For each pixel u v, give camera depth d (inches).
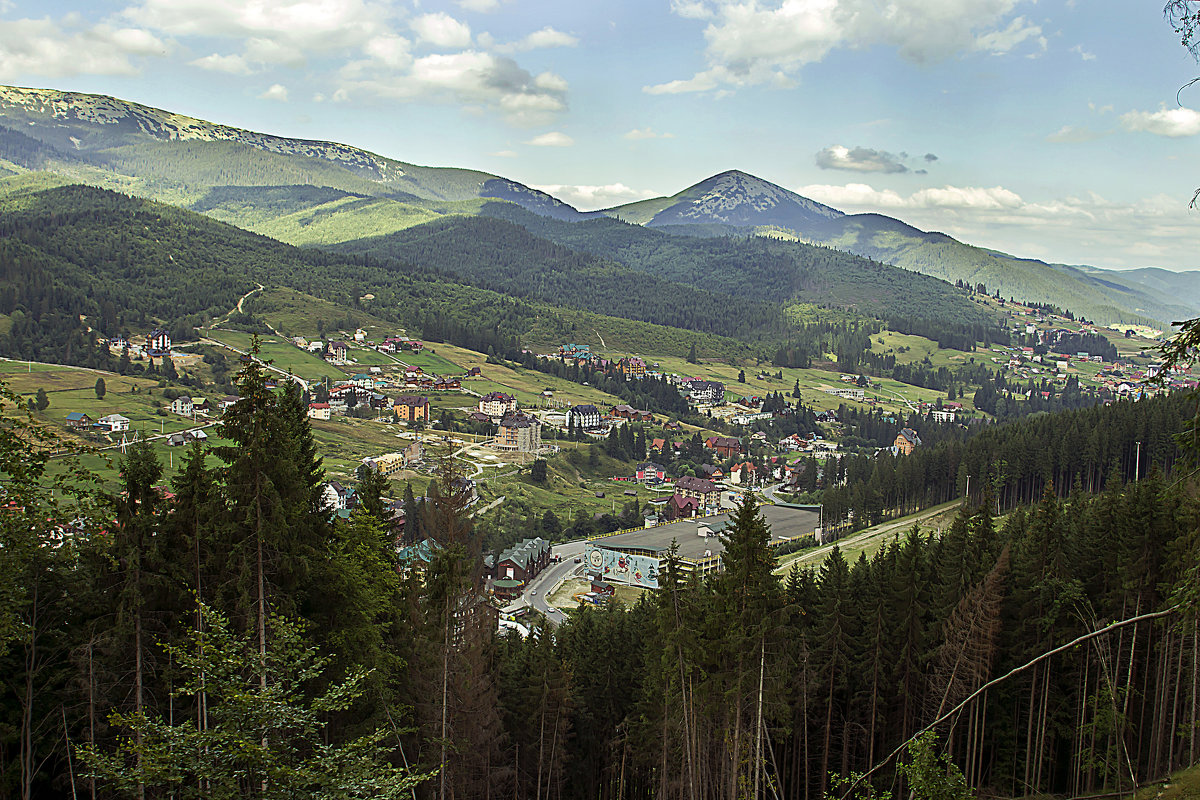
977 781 2333.9
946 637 2260.1
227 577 1571.1
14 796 1473.9
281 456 1533.0
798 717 2423.7
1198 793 1663.4
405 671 1993.1
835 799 1141.7
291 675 1072.2
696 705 2089.1
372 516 2059.5
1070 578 2440.9
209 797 886.4
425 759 1879.9
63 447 1286.9
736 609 1953.7
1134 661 2330.2
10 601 1242.0
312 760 947.3
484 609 2144.4
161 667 1550.2
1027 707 2380.7
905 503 6919.3
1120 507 2506.2
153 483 1616.6
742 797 1907.0
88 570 1612.9
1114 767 2155.5
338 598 1768.0
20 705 1540.4
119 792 1421.0
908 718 2374.5
